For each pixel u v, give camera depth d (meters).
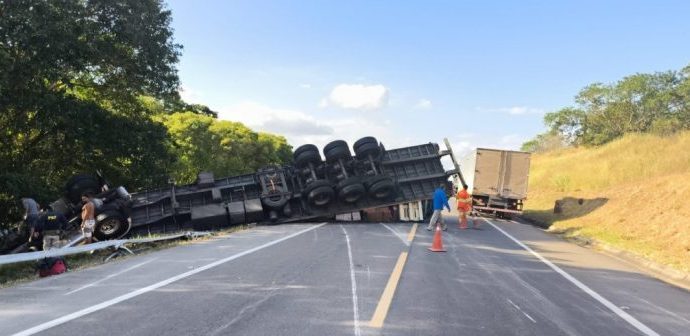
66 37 17.16
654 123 49.28
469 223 22.23
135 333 5.38
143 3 20.38
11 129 19.19
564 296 8.01
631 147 38.62
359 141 22.12
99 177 17.70
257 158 42.00
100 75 22.08
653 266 11.85
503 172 24.64
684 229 15.01
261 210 19.77
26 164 20.53
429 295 7.54
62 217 10.98
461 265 10.52
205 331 5.48
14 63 16.12
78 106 18.88
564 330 6.09
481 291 8.03
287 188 20.73
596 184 31.62
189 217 19.75
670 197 19.44
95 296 7.11
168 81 22.59
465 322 6.19
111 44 19.89
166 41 22.16
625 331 6.22
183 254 11.38
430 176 22.23
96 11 19.33
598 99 55.88
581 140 57.72
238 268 9.45
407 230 17.89
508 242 15.39
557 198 32.75
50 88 19.28
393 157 22.61
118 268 9.47
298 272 9.08
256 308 6.49
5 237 16.03
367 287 7.93
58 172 22.08
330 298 7.13
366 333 5.56
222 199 20.27
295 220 21.05
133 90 22.28
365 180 21.36
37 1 16.47
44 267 9.54
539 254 13.02
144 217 19.08
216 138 34.09
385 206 21.86
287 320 5.98
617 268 11.41
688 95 50.28
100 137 20.33
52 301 6.79
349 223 21.00
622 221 19.42
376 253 11.76
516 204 24.81
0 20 15.65
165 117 32.06
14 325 5.64
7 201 17.52
